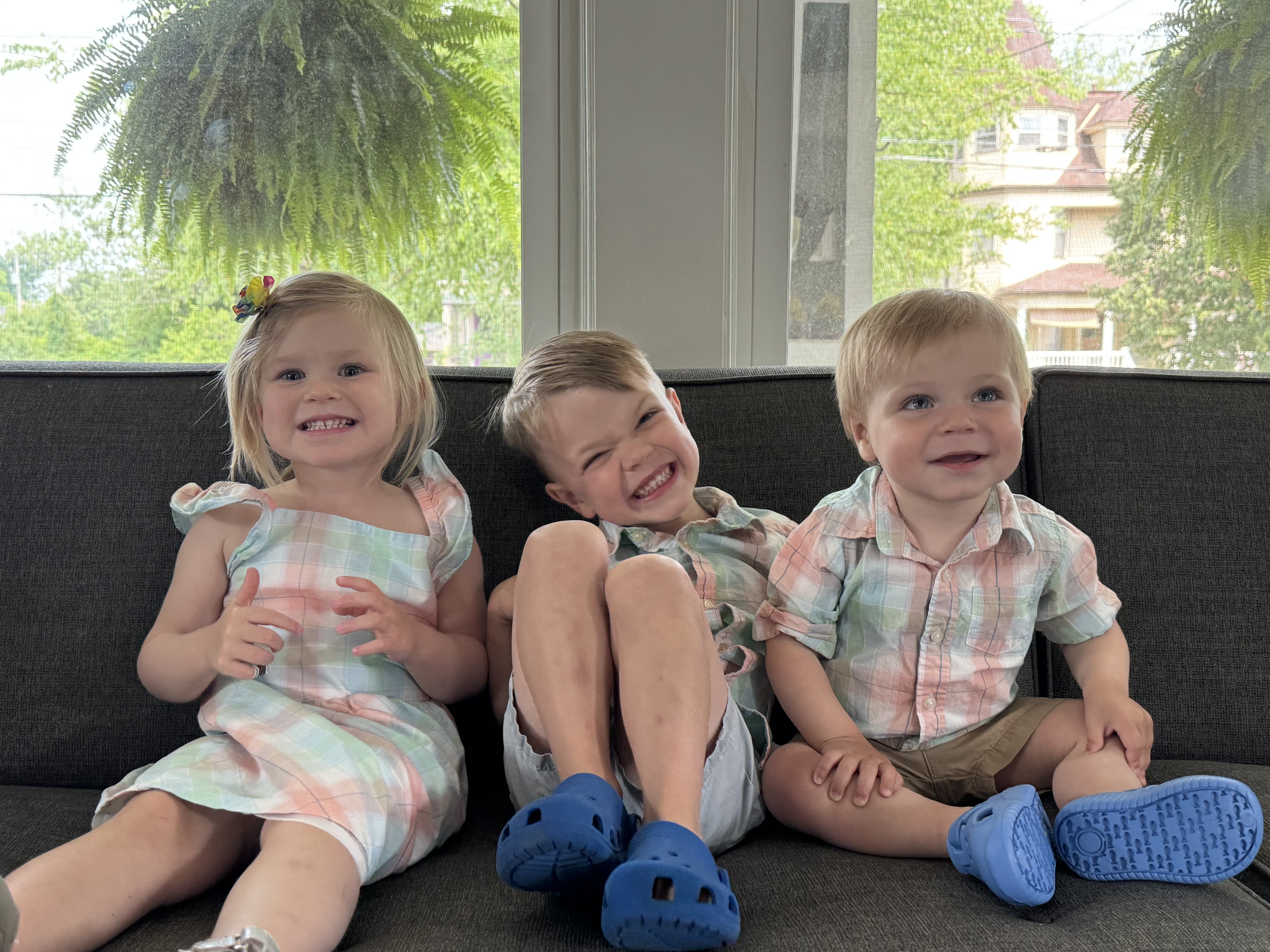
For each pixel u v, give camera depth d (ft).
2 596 3.51
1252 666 3.67
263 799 2.60
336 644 3.30
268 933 2.08
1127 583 3.71
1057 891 2.56
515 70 4.95
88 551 3.54
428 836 2.89
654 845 2.24
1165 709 3.64
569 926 2.33
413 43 4.91
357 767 2.75
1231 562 3.74
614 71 4.76
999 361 3.23
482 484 3.80
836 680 3.50
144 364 3.92
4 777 3.40
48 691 3.44
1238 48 5.20
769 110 4.95
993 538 3.36
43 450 3.63
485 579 3.74
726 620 3.54
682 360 4.93
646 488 3.65
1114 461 3.82
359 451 3.38
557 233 4.99
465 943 2.23
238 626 2.98
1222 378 4.04
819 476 3.86
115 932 2.34
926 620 3.39
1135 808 2.52
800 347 5.13
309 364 3.36
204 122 4.89
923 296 3.37
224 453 3.66
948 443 3.18
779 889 2.58
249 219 4.96
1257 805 2.44
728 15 4.77
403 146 4.95
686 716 2.62
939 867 2.72
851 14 4.99
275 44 4.87
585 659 2.77
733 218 4.91
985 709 3.39
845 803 2.94
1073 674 3.55
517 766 2.97
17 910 1.79
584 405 3.62
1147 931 2.17
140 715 3.44
